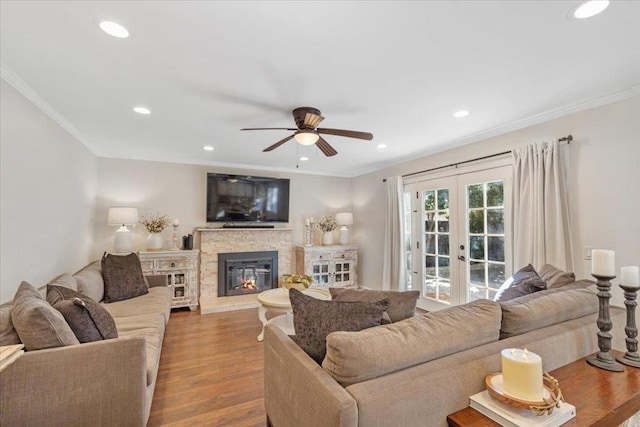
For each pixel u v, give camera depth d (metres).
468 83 2.31
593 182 2.61
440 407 1.14
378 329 1.26
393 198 4.96
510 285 2.37
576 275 2.68
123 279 3.27
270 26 1.64
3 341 1.52
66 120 3.06
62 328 1.59
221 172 5.27
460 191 3.90
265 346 1.75
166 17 1.56
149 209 4.77
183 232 5.00
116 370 1.58
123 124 3.21
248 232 5.26
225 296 5.02
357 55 1.92
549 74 2.17
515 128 3.23
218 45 1.81
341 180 6.27
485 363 1.27
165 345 3.21
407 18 1.57
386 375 1.14
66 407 1.50
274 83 2.30
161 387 2.37
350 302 1.50
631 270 1.52
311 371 1.21
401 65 2.05
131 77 2.21
